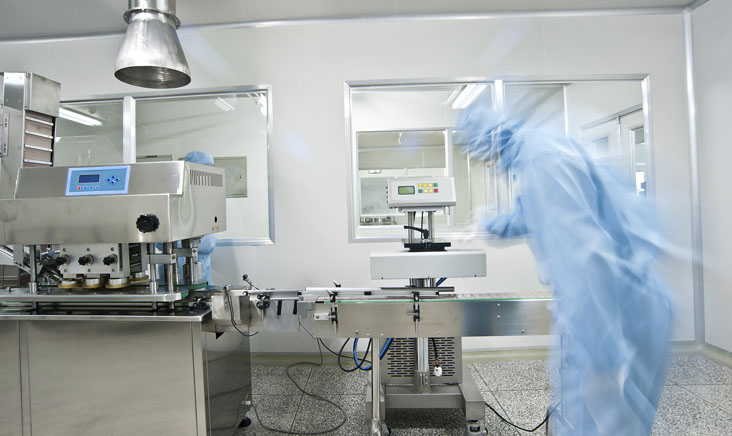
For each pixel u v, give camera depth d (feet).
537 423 6.12
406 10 8.87
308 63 9.14
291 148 9.19
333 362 8.93
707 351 8.63
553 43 9.04
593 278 4.10
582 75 9.06
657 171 9.11
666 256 4.14
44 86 6.09
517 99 9.46
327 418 6.40
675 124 9.07
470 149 8.28
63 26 9.10
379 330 4.61
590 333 4.09
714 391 6.79
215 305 4.68
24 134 5.84
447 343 6.24
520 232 4.99
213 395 4.86
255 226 9.52
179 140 9.64
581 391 4.13
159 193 4.40
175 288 4.81
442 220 9.74
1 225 4.58
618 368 3.99
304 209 9.19
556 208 4.31
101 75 9.41
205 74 9.27
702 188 8.96
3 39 9.54
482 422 5.73
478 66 9.07
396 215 10.21
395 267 4.66
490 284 9.12
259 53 9.18
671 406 6.30
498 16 9.01
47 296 4.56
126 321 4.57
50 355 4.69
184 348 4.53
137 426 4.65
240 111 9.51
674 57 9.04
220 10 8.67
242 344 5.99
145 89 9.39
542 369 8.23
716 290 8.67
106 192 4.48
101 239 4.41
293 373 8.32
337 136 9.15
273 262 9.23
